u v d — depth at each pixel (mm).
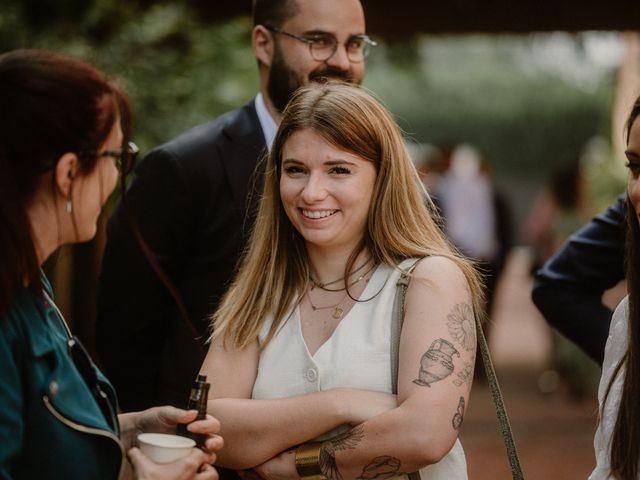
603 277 3402
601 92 29859
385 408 2660
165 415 2545
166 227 3574
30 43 6938
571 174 11078
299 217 2848
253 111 3762
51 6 7273
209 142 3639
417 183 2982
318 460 2682
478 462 7914
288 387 2803
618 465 2564
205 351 3570
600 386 2752
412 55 13203
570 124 30312
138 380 3732
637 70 14445
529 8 9742
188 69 7621
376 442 2629
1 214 2191
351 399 2674
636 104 2580
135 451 2383
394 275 2818
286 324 2893
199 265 3617
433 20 9953
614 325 2750
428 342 2691
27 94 2225
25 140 2221
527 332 17062
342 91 2879
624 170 13828
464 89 30375
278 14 3652
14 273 2197
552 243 11133
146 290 3604
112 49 7211
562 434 9047
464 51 30969
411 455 2611
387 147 2861
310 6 3605
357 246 2889
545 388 11258
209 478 2428
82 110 2268
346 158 2807
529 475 7527
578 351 10586
